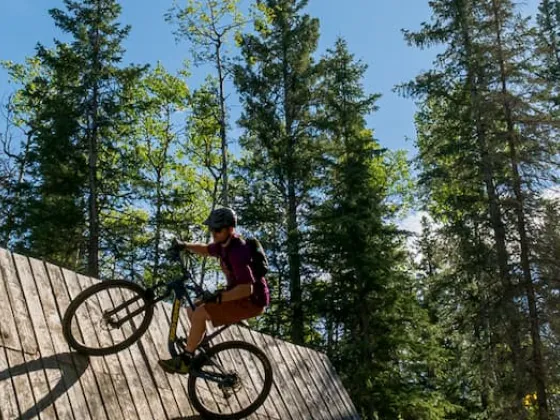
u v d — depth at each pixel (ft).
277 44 98.22
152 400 21.90
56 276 22.68
